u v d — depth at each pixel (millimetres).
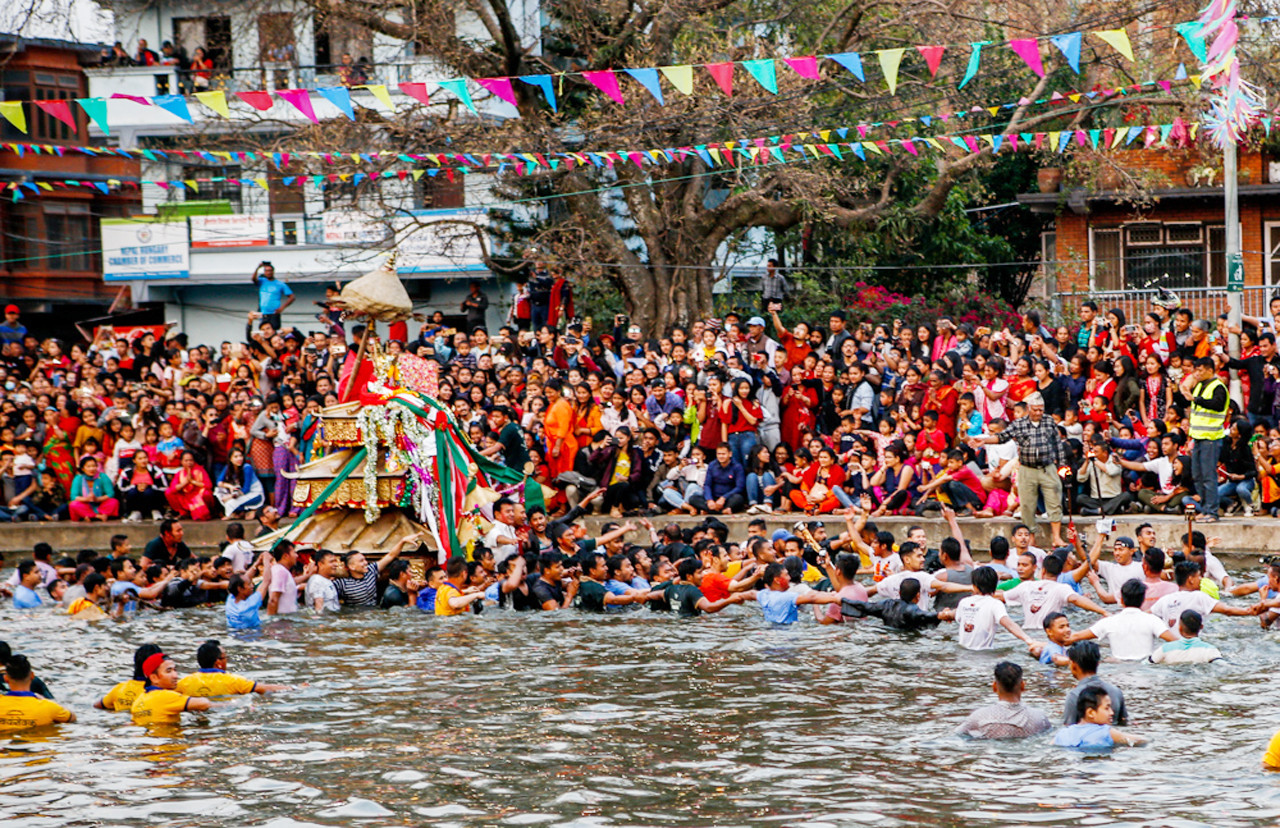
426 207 56031
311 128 43969
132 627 27859
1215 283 50125
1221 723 17938
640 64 44000
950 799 14891
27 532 40875
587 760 16781
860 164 50344
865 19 47250
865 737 17688
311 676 22312
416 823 14422
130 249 60000
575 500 38594
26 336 51750
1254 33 35125
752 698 20094
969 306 50469
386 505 31688
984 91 46344
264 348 45406
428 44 43906
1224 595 26516
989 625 23672
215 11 58844
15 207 63812
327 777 16203
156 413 43031
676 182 47469
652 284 47656
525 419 39656
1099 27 40031
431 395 32250
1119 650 22266
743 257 55719
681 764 16531
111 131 59406
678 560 30312
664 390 39781
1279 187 48188
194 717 19453
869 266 53938
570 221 46812
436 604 28969
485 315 57000
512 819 14484
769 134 44312
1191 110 38406
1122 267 51250
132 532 40750
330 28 47281
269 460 41250
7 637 26719
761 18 48469
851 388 38594
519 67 44125
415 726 18703
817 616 26938
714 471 38156
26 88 63438
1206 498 32250
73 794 15648
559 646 24641
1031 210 53156
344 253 57312
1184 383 33906
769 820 14305
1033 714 17734
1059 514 32594
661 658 23312
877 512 35938
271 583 29203
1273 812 14148
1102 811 14328
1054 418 34531
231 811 14930
